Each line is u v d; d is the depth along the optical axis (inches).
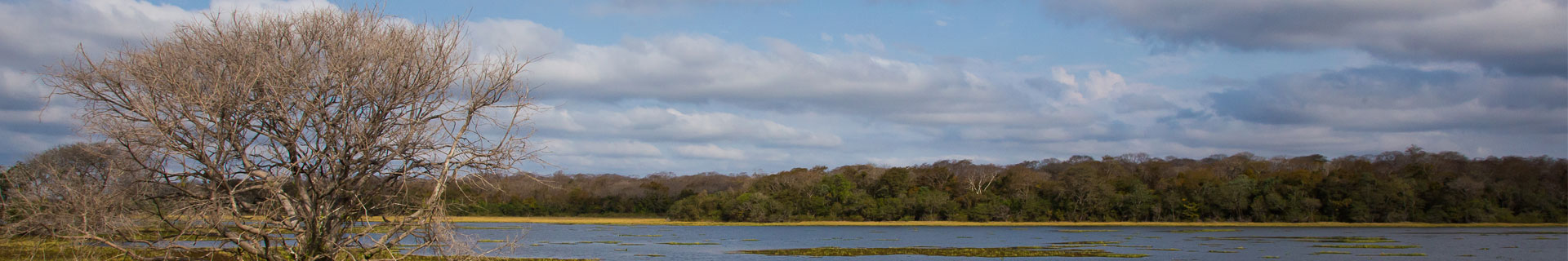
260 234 1055.6
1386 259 2610.7
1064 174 6776.6
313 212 1064.8
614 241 3511.3
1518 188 6156.5
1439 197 5989.2
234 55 1037.2
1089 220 6156.5
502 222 5654.5
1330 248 3110.2
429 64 1101.7
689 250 2928.2
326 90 1058.7
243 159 1040.2
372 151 1086.4
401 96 1083.3
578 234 4094.5
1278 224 5821.9
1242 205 5944.9
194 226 1042.1
